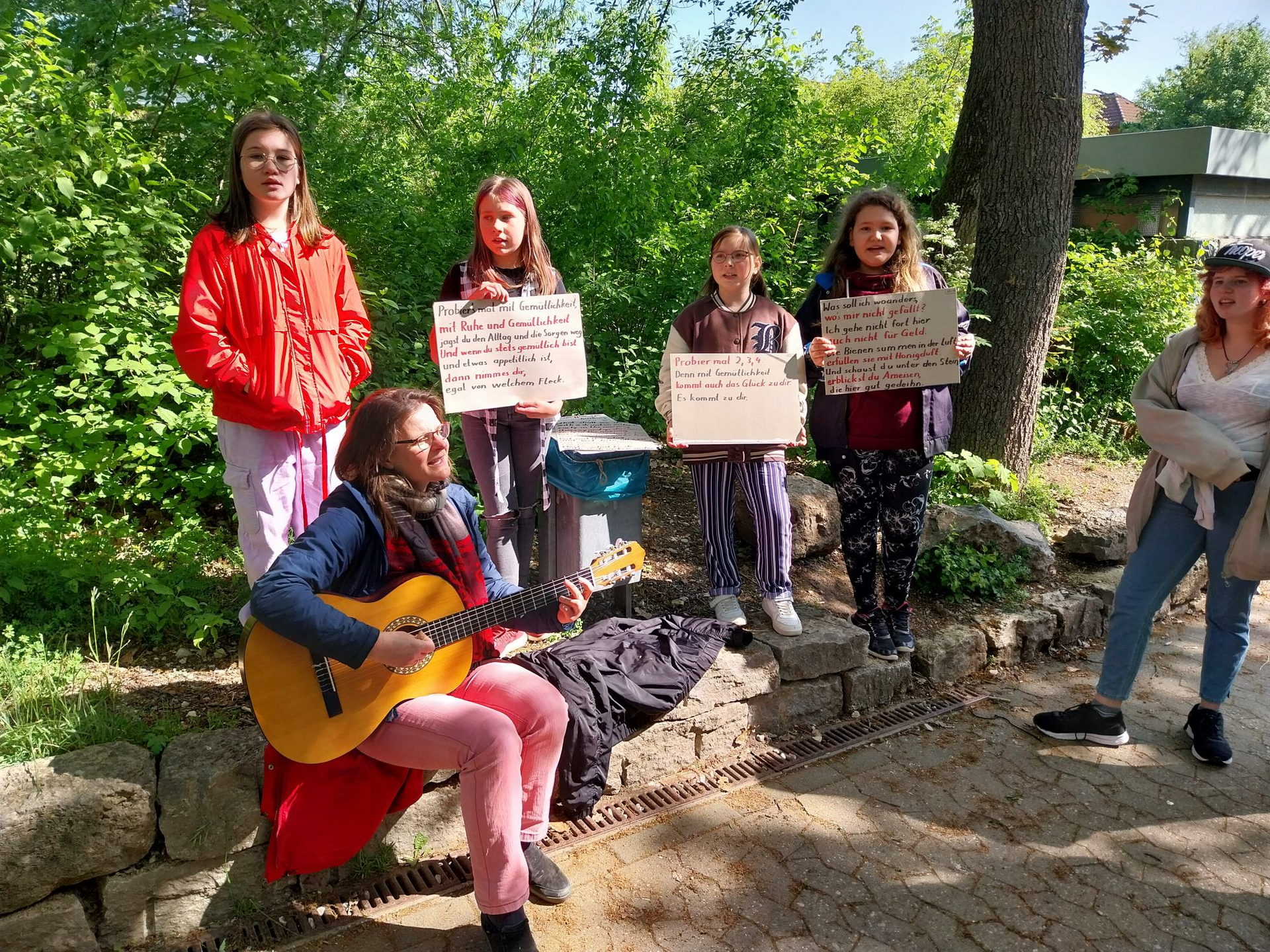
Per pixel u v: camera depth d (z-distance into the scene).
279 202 2.80
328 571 2.41
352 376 3.15
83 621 3.35
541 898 2.72
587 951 2.54
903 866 2.93
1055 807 3.27
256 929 2.59
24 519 3.56
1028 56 5.41
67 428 3.94
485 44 9.82
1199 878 2.90
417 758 2.48
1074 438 7.34
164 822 2.46
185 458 4.26
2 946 2.32
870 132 8.19
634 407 5.82
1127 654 3.59
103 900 2.45
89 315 3.97
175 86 5.03
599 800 3.20
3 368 4.20
